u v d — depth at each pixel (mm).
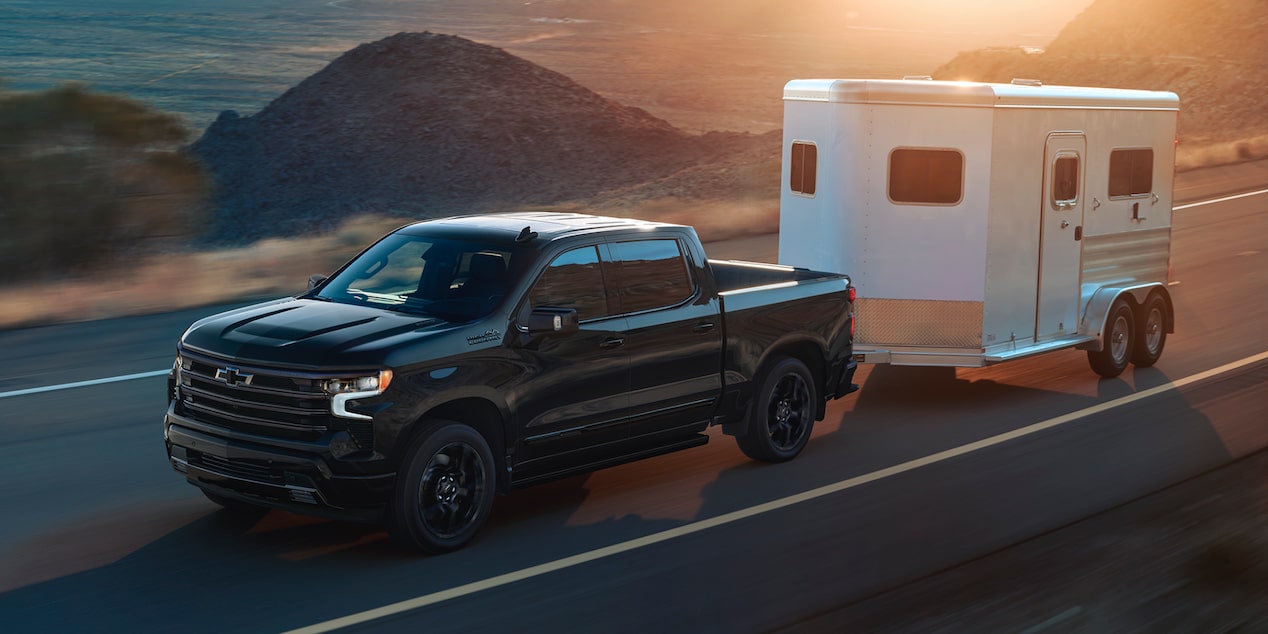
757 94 171250
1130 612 6340
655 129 79250
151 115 23375
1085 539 7613
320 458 6676
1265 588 6684
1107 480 9008
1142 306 12969
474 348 7254
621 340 8070
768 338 9195
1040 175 11633
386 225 24969
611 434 8148
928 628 6156
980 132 11070
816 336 9648
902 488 8805
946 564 7160
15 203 20875
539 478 7855
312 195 61531
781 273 10156
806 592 6691
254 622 6137
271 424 6859
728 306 8867
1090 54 85375
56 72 156750
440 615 6273
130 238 22750
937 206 11156
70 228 21500
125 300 16250
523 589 6672
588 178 67625
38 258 21141
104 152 22266
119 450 9398
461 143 69500
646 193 45594
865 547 7480
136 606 6336
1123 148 12625
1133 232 12945
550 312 7445
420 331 7164
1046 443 10141
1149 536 7656
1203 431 10523
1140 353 13047
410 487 6934
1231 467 9336
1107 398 11852
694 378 8625
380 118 73438
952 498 8562
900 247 11234
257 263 19875
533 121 75625
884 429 10648
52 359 12617
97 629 6023
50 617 6172
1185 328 15391
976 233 11188
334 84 77625
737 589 6730
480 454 7293
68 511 7918
